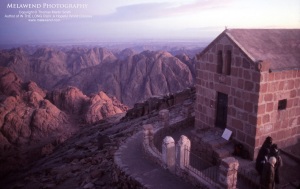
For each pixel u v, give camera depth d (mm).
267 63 14070
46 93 87250
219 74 16922
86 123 66312
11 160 43500
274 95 14898
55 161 26469
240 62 15211
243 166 14281
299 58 16125
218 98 17531
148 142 16297
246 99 15070
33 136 59688
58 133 61688
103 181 15789
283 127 15805
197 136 16719
